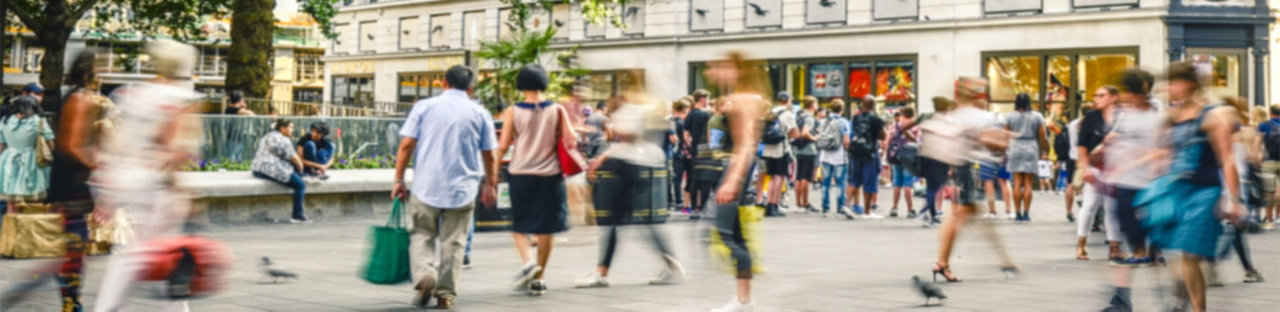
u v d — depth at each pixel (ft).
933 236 40.11
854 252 34.14
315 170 47.75
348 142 52.95
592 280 25.59
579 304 22.98
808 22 110.01
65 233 19.57
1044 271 29.09
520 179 24.45
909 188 50.21
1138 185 22.17
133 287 17.01
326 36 94.84
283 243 36.11
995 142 27.30
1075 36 93.45
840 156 51.31
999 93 97.86
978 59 98.68
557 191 24.57
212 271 17.37
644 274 28.02
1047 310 22.35
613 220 25.58
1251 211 40.52
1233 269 29.63
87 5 94.22
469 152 22.13
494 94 46.78
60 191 19.42
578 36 128.16
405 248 22.38
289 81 256.32
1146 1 90.17
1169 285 26.11
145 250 16.76
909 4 103.04
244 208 45.32
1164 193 20.02
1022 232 42.14
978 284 26.37
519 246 24.73
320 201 48.14
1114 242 31.04
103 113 19.02
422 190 21.83
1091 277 27.78
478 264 30.14
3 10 61.67
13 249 29.86
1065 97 94.22
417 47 152.97
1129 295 21.56
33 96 35.29
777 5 112.27
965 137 27.45
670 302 23.30
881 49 104.63
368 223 45.09
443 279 22.09
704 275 27.71
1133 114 22.58
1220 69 90.68
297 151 48.44
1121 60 91.35
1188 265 19.95
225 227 42.45
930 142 29.19
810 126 52.65
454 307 22.48
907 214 51.75
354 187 48.57
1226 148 19.29
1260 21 89.97
